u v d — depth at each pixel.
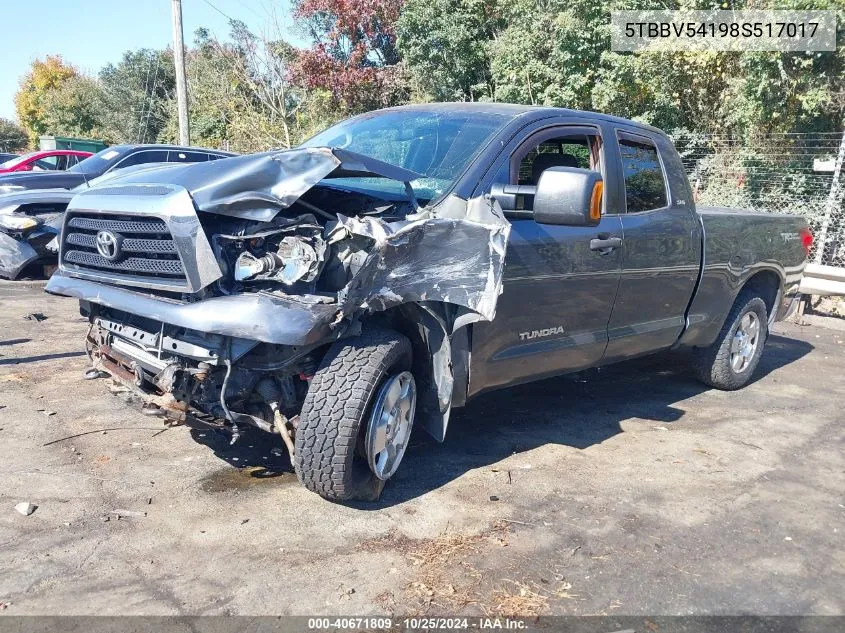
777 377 6.65
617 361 5.03
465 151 4.05
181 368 3.28
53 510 3.46
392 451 3.66
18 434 4.32
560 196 3.59
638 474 4.27
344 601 2.88
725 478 4.29
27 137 52.75
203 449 4.24
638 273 4.76
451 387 3.76
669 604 2.99
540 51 14.80
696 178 11.20
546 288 4.13
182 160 11.38
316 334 3.15
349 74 20.39
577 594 3.02
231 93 23.97
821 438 5.06
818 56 10.93
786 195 10.33
